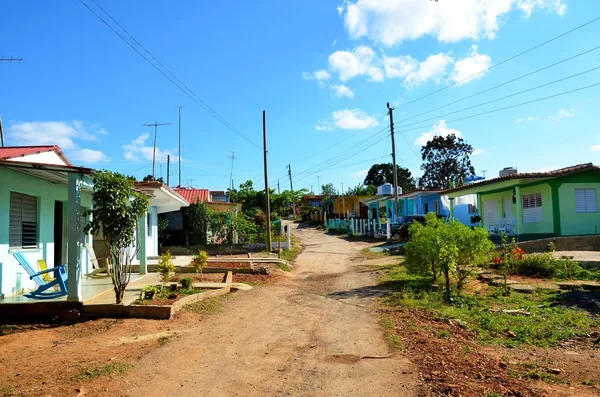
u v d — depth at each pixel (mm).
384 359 6113
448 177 55719
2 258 9531
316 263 19953
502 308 9188
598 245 15828
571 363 5758
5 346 6867
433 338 7145
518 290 10766
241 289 12273
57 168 8602
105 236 8898
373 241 29594
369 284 13320
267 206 23609
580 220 19578
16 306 8594
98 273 12789
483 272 13289
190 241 26203
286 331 7879
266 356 6383
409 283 12562
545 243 16422
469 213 29703
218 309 9664
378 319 8672
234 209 28688
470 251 11008
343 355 6375
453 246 10719
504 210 24047
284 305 10336
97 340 7160
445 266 10617
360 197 47906
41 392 4852
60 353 6422
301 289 12805
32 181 10797
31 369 5660
